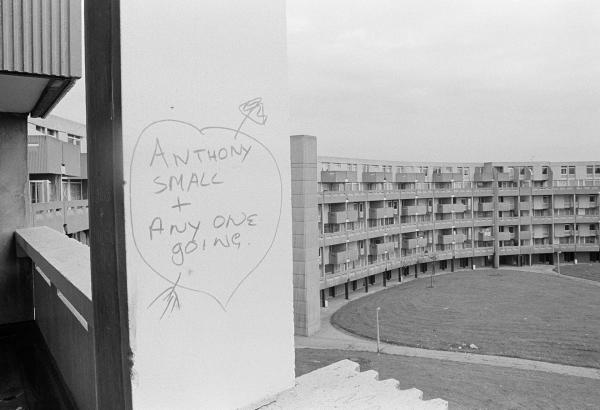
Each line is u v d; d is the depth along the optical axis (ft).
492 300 122.93
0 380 10.37
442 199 175.11
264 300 6.09
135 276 4.87
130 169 4.80
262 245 6.04
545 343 87.92
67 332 9.59
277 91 6.14
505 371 73.72
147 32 4.86
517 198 183.21
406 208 159.94
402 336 96.27
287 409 6.02
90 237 5.63
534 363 77.71
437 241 173.37
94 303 5.64
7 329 14.88
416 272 167.94
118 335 5.00
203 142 5.37
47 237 14.12
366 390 6.68
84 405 8.10
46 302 12.76
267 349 6.15
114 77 4.78
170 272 5.13
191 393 5.32
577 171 195.52
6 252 16.08
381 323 106.52
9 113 16.83
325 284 124.47
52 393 9.64
